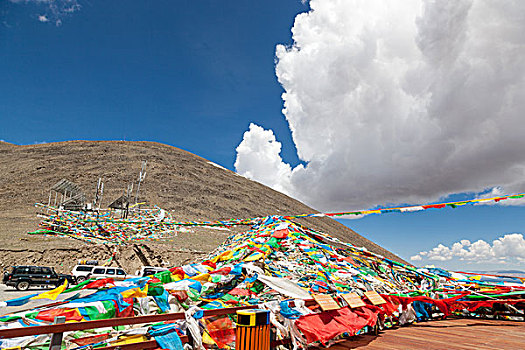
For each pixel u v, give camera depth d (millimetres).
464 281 8602
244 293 5098
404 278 8578
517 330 5750
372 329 5523
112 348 3236
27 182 58281
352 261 7684
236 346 3141
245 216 62062
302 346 4188
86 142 97250
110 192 56969
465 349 4504
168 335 3531
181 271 5023
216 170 96188
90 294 4176
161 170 75938
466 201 6324
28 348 3113
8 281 17438
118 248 26875
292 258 7062
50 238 27844
